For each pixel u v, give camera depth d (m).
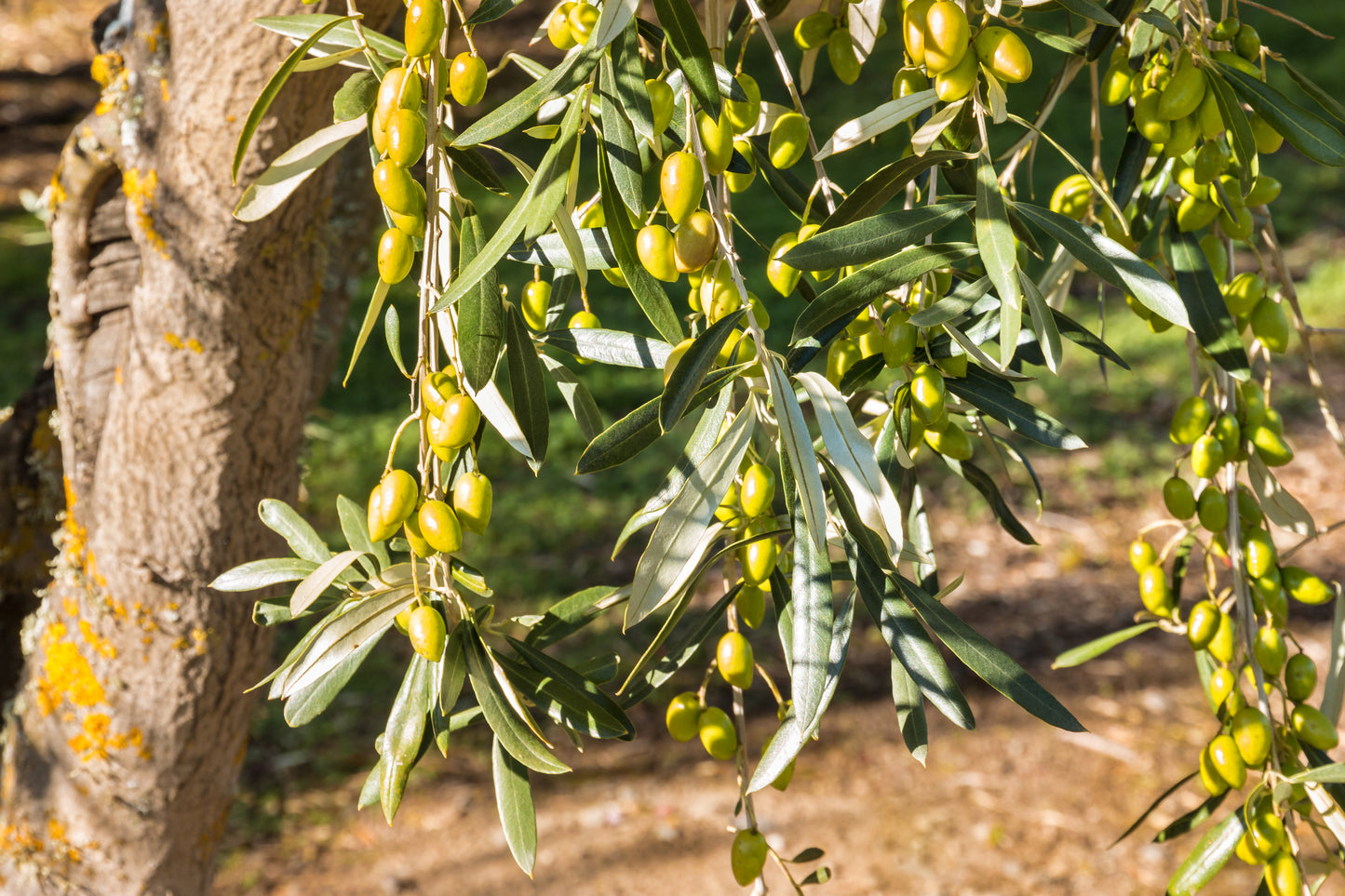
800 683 0.94
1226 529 1.08
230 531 1.29
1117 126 6.78
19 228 6.52
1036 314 0.96
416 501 0.94
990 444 1.07
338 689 0.99
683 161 0.93
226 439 1.26
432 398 0.94
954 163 0.99
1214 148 1.00
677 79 0.98
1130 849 2.87
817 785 3.14
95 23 1.25
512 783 0.99
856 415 1.06
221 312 1.22
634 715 3.41
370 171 1.51
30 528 1.51
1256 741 1.05
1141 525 4.12
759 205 6.38
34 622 1.45
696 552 0.97
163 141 1.18
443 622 0.95
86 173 1.24
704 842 2.95
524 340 1.00
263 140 1.16
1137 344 5.24
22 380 4.77
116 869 1.42
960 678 3.59
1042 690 0.97
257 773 3.16
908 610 0.98
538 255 1.01
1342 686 1.09
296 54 0.93
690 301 1.02
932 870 2.83
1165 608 1.11
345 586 1.01
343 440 4.44
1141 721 3.32
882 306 1.00
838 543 1.00
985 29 0.95
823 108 7.43
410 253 0.94
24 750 1.42
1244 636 1.06
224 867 2.85
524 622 1.02
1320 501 4.17
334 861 2.88
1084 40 1.04
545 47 7.89
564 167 0.93
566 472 4.43
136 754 1.34
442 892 2.78
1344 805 1.06
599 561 3.91
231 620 1.32
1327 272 5.55
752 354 0.97
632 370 5.05
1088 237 0.96
